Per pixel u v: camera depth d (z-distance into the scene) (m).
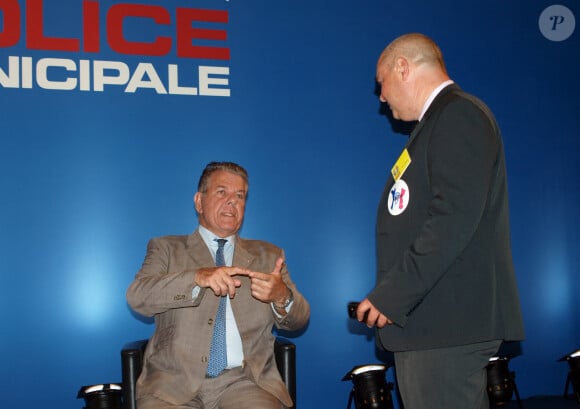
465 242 1.67
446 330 1.75
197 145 3.48
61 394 3.25
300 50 3.64
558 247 3.94
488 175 1.71
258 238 3.53
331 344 3.61
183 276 2.30
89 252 3.32
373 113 3.73
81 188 3.32
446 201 1.68
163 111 3.44
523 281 3.88
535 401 3.73
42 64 3.31
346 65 3.70
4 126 3.24
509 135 3.90
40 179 3.27
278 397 2.37
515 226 3.88
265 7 3.60
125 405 2.42
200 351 2.38
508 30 3.93
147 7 3.44
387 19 3.76
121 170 3.37
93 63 3.37
